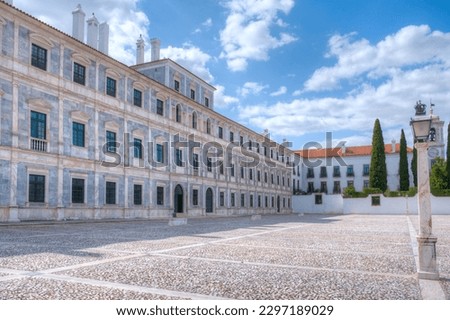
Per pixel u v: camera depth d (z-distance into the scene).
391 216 50.06
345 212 63.03
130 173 34.84
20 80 25.00
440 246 14.47
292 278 8.09
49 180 26.77
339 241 16.16
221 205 52.19
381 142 65.88
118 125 33.62
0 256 10.80
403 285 7.51
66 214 27.92
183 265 9.55
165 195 39.97
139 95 37.03
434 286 7.42
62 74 28.14
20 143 24.83
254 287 7.24
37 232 19.22
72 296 6.42
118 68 33.84
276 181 73.00
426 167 8.41
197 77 48.34
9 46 24.42
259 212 64.25
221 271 8.80
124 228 23.38
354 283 7.66
